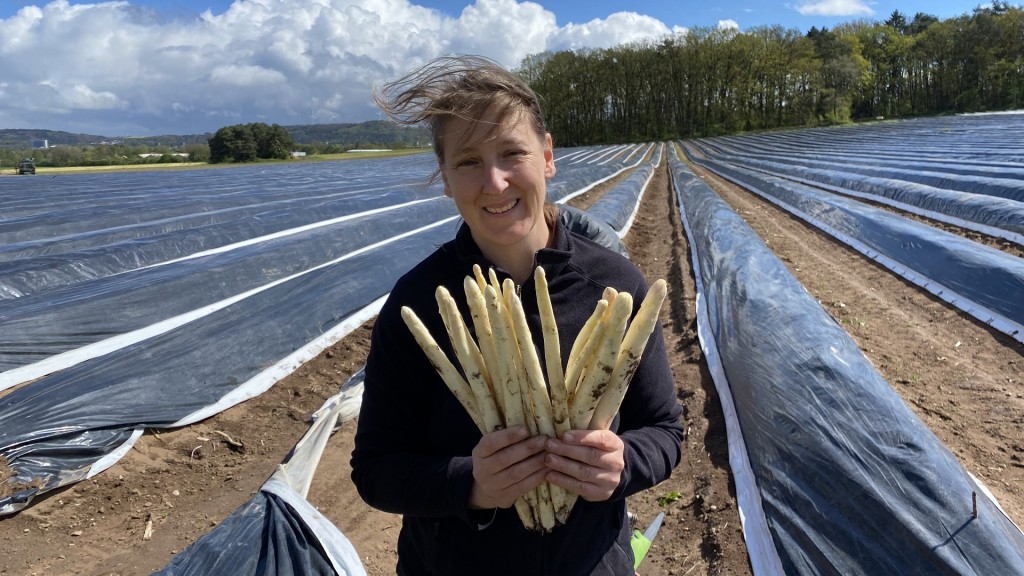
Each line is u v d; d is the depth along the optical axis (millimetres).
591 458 1238
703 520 3465
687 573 3148
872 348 5539
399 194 13891
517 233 1405
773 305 5738
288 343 5711
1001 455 3812
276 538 2963
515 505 1408
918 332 5891
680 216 14203
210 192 16938
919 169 16484
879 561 2830
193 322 5555
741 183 20703
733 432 4152
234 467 4242
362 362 5863
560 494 1357
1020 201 10406
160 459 4195
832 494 3213
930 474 3152
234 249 8219
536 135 1416
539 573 1491
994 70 57625
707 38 61281
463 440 1479
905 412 3746
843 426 3627
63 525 3547
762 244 8594
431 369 1508
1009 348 5379
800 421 3752
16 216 12391
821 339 4754
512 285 1212
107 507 3732
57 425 4102
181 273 6559
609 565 1592
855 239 9688
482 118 1303
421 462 1425
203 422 4641
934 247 7586
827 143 35375
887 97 65000
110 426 4234
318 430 4336
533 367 1210
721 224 10297
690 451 4152
